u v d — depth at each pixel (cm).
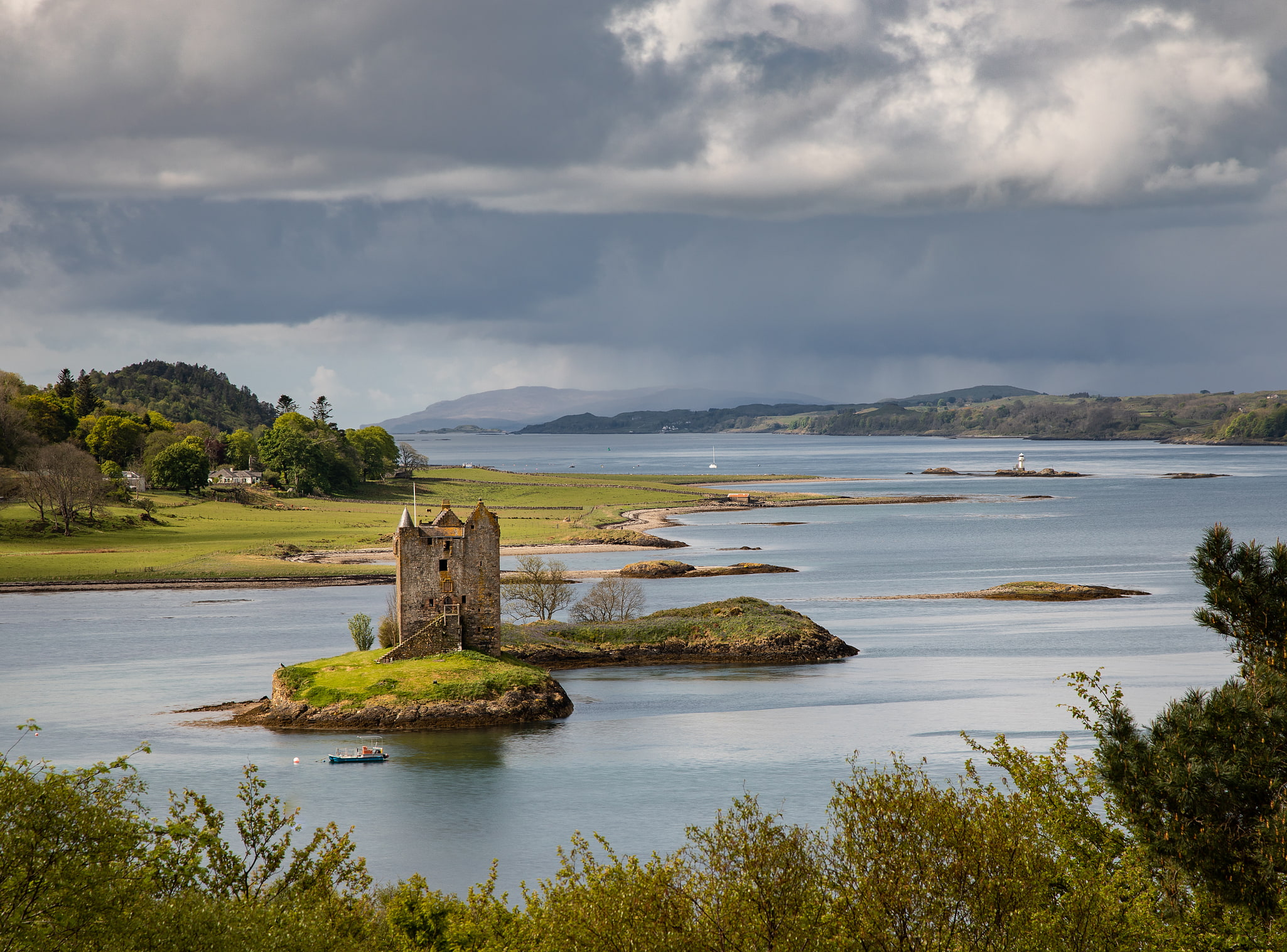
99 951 3941
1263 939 4131
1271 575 4916
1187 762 4362
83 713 14962
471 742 13525
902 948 4178
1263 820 4156
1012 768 5306
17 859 3975
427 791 11544
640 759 12656
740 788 11512
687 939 4366
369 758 12681
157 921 4184
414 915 5803
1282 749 4309
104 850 4194
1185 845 4238
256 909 4725
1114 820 4938
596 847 9781
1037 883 4297
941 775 11606
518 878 9125
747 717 14750
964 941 4116
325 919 5025
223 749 13200
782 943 4253
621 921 4491
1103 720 4891
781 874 4578
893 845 4403
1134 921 4212
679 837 10006
